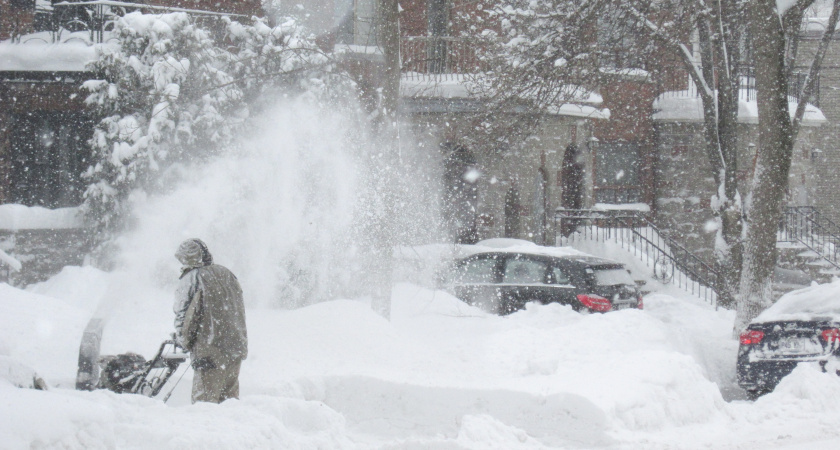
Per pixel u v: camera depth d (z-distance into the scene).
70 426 11.52
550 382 24.08
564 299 40.34
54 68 54.59
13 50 55.38
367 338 28.66
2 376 14.34
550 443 20.38
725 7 56.03
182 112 45.03
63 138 58.06
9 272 51.88
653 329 33.72
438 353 29.17
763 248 42.31
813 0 50.53
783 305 30.89
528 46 47.44
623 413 22.03
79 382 24.12
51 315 32.09
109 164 48.28
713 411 24.12
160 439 14.14
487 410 22.66
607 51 48.75
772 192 42.12
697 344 35.78
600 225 73.50
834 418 24.14
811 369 26.19
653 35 49.78
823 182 90.19
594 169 75.06
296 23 50.25
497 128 47.28
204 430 14.98
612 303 40.06
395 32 36.19
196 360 20.78
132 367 22.67
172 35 46.88
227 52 47.03
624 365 24.78
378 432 21.72
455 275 44.41
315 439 17.36
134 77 47.16
